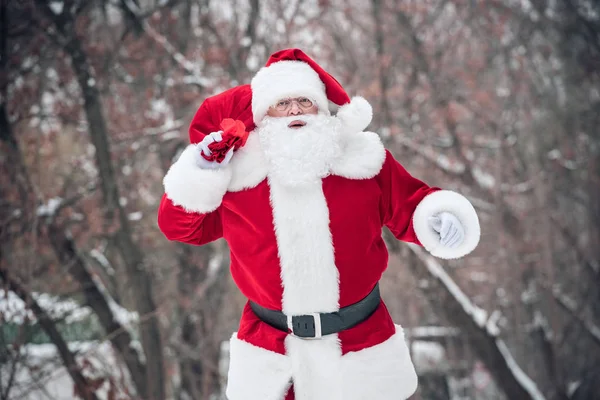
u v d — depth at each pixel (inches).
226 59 390.3
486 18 444.5
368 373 83.7
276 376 83.9
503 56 466.6
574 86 460.1
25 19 355.9
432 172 462.3
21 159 323.3
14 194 311.4
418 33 465.4
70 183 379.2
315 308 83.3
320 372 82.9
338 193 84.8
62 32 363.3
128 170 425.4
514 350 477.4
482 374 550.9
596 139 458.3
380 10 440.5
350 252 84.2
